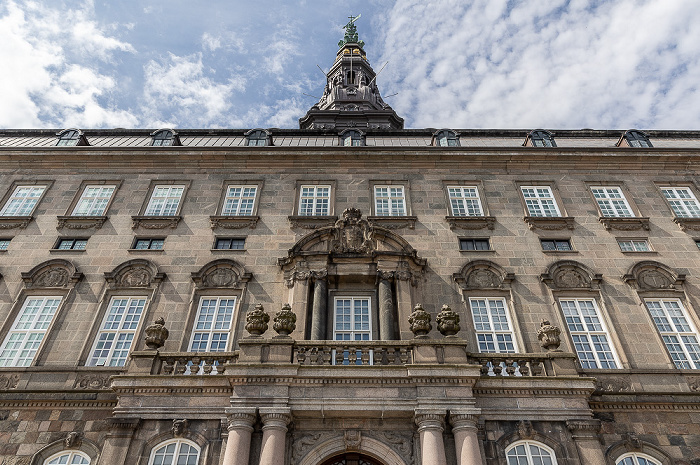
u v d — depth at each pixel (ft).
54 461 47.57
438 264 63.77
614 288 61.57
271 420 41.96
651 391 51.93
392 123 133.80
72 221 68.59
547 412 44.96
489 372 52.60
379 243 64.39
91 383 52.65
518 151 76.38
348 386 43.98
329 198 72.54
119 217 69.46
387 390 43.86
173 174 75.51
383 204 71.87
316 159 76.28
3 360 55.52
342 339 55.83
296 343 46.88
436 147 76.38
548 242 67.31
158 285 61.31
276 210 70.59
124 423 44.14
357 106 145.59
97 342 56.85
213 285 61.52
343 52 178.19
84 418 49.93
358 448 43.57
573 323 58.90
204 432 44.52
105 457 42.73
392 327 55.16
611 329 57.72
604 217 68.74
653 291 61.21
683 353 56.59
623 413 50.47
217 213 70.28
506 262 64.18
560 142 84.69
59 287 61.31
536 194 73.41
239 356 45.78
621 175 75.82
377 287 60.59
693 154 75.66
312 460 42.80
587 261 64.34
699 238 67.31
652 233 67.97
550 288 61.16
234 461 39.91
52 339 56.70
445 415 42.57
